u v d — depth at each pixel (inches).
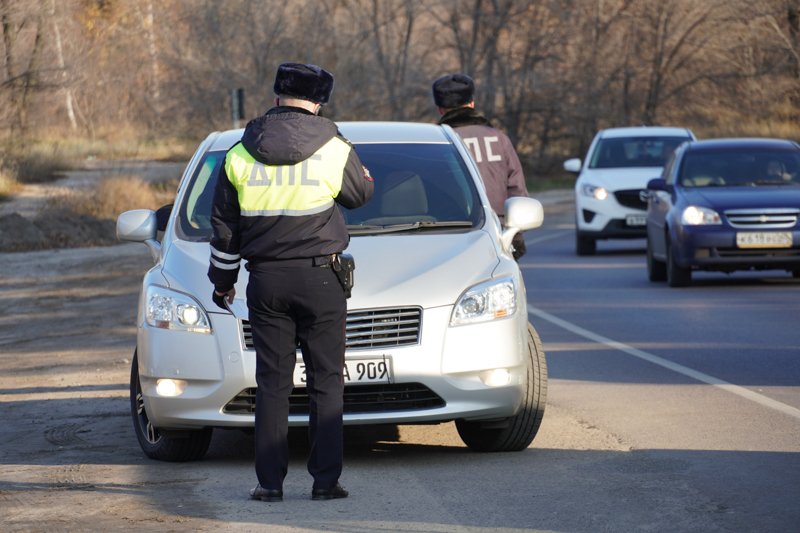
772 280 2046.0
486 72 6501.0
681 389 1090.7
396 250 860.0
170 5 6033.5
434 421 817.5
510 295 837.2
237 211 695.7
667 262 1999.3
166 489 765.3
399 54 6225.4
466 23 6589.6
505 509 689.6
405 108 6166.3
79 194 3779.5
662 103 6875.0
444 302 816.9
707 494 714.2
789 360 1235.9
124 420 1037.8
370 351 798.5
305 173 687.7
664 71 6815.9
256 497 720.3
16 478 811.4
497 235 903.1
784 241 1884.8
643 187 2610.7
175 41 5964.6
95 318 1861.5
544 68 6619.1
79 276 2479.1
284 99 708.7
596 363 1256.2
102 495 750.5
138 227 927.7
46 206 3641.7
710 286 1979.6
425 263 842.8
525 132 6865.2
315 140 690.8
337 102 5969.5
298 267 688.4
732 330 1461.6
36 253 2928.2
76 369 1368.1
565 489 736.3
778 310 1635.1
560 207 4913.9
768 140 2127.2
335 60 6008.9
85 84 5762.8
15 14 4653.1
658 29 6796.3
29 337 1694.1
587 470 790.5
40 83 4847.4
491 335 819.4
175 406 816.3
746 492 717.3
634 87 6879.9
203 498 733.9
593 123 6732.3
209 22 5856.3
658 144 2785.4
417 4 6254.9
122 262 2716.5
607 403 1035.3
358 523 661.3
